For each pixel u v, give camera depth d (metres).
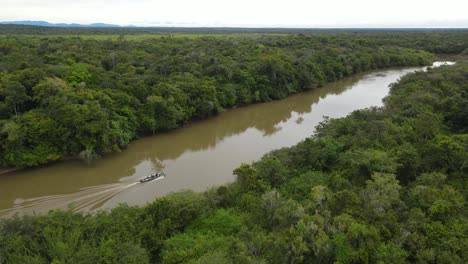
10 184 36.69
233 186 30.72
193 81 60.19
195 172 39.66
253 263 17.91
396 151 31.56
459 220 21.05
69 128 40.72
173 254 21.22
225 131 55.69
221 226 25.23
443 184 26.36
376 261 18.34
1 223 21.95
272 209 24.34
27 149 38.94
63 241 20.59
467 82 62.47
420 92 55.50
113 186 36.22
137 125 48.47
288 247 19.41
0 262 19.05
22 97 41.34
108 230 22.34
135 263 19.17
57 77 48.16
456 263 17.53
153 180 37.50
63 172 39.47
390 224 20.88
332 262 19.38
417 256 18.73
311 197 25.58
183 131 54.50
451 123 42.78
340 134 41.34
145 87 52.19
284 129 56.84
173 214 25.30
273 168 31.81
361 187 26.86
